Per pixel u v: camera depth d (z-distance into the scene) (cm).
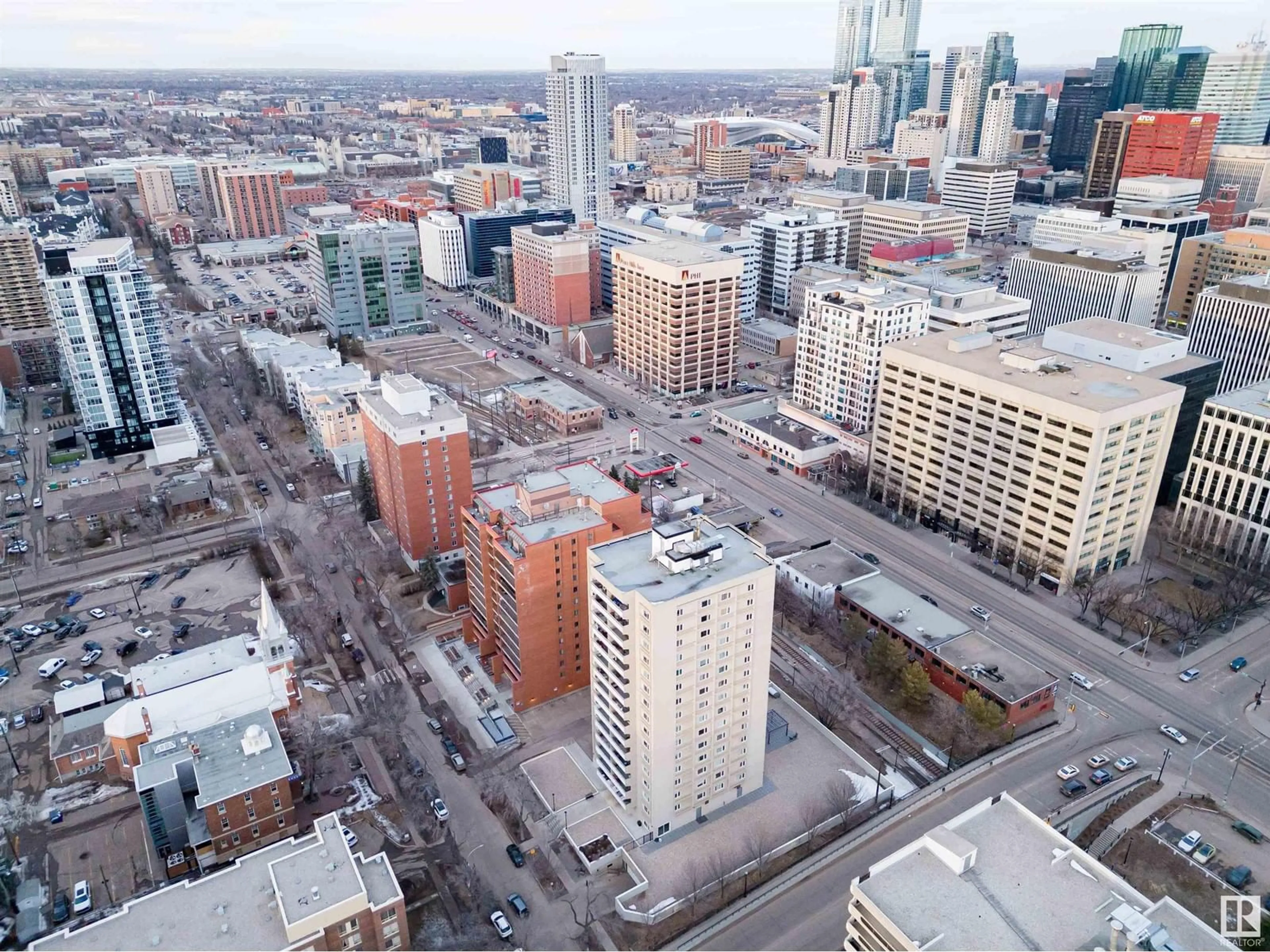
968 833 9375
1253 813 12812
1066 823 12425
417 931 10969
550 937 10969
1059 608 17700
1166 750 14025
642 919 11119
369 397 19550
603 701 12512
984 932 8206
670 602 10625
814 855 11988
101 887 11731
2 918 11225
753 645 11838
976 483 19488
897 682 15425
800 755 13925
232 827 11900
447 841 12331
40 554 19950
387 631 17050
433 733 14462
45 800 13150
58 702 14550
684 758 11975
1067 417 17025
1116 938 8100
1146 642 16300
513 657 14962
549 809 12825
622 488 15538
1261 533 17988
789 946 10844
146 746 12581
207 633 17150
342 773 13612
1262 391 19025
